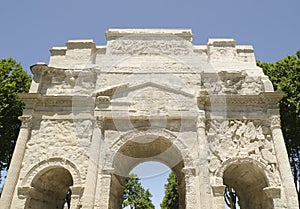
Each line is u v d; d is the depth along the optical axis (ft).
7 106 97.76
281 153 72.49
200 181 68.74
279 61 110.83
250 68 87.04
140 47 88.22
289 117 102.22
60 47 92.89
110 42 88.99
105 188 69.87
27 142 76.64
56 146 76.23
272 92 78.79
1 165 106.32
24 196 69.77
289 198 67.05
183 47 87.04
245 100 80.74
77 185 70.74
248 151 75.10
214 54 89.76
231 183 91.81
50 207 81.30
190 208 67.05
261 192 77.00
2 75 105.81
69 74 86.07
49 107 81.56
